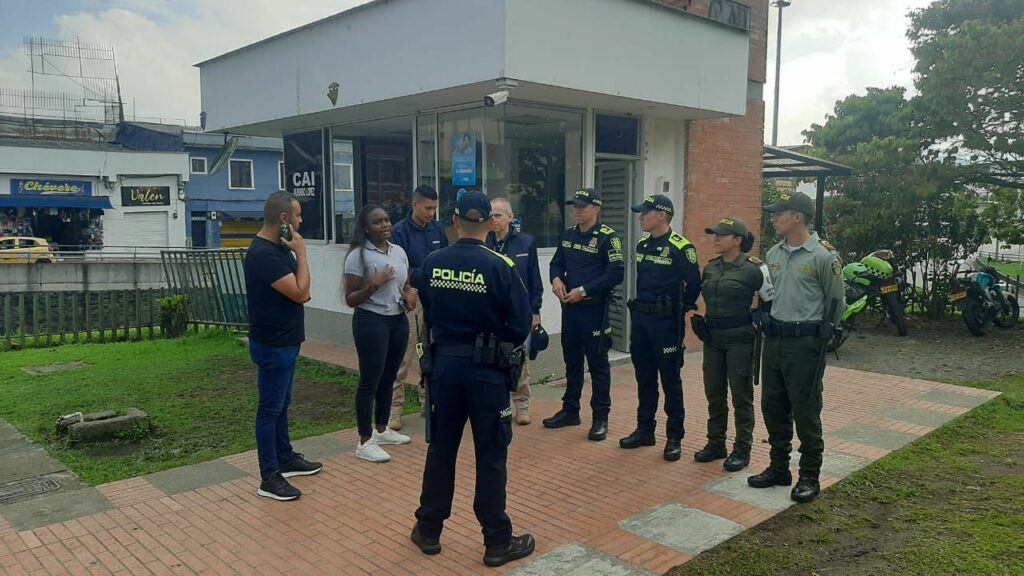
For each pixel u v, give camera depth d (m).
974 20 11.22
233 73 9.36
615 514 4.43
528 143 7.50
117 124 37.53
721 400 5.30
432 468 3.82
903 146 11.84
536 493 4.76
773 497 4.71
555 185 7.78
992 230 12.52
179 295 11.92
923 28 12.28
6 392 7.57
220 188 38.03
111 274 22.52
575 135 7.85
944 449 5.71
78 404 7.05
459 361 3.73
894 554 3.93
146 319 11.91
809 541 4.12
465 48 6.29
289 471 4.98
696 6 8.84
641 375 5.57
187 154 35.28
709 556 3.93
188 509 4.46
